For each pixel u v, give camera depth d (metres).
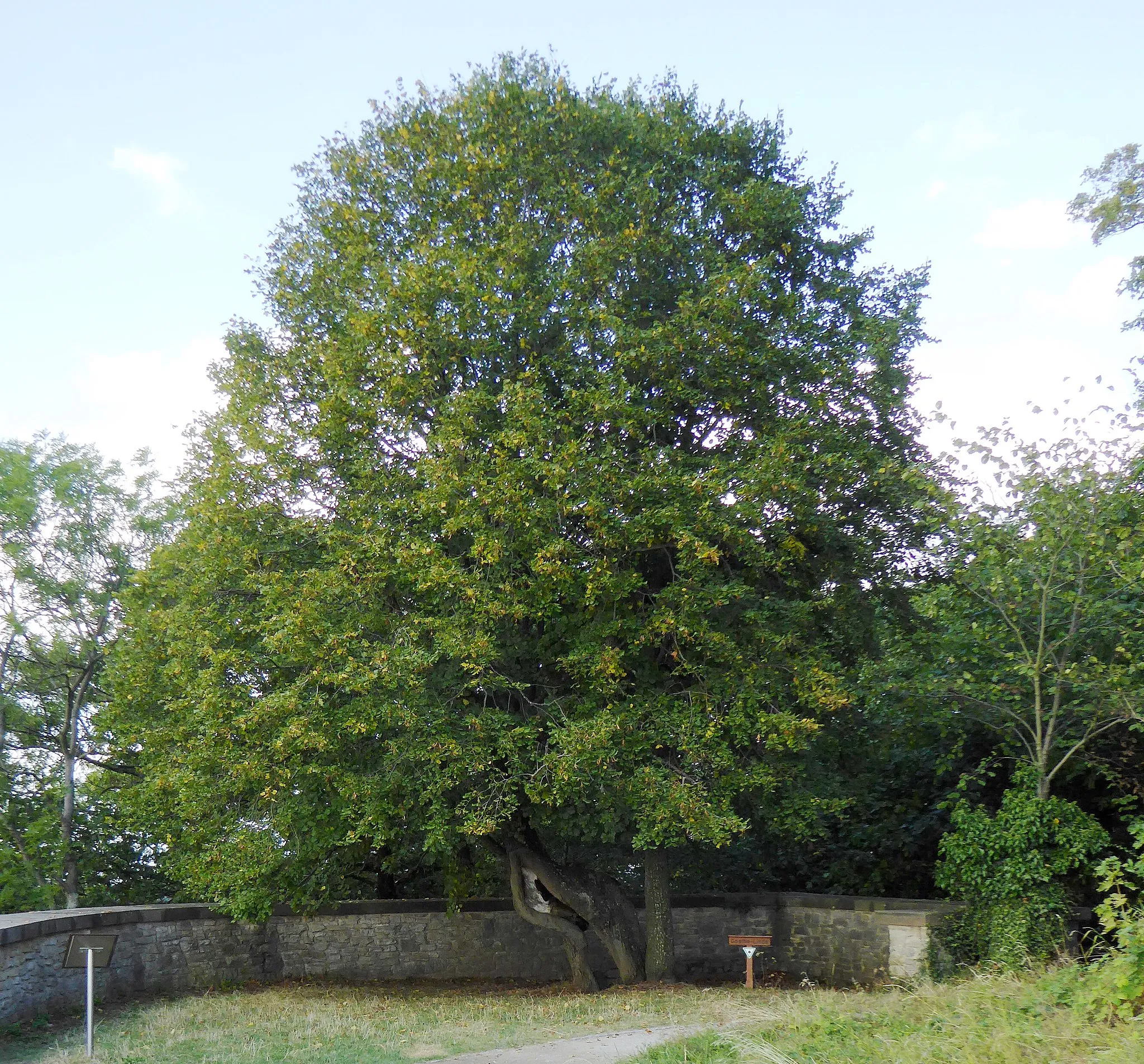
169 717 14.00
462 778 11.95
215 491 12.73
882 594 14.96
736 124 14.80
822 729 14.05
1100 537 12.01
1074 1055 6.53
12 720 22.48
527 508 11.32
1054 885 12.18
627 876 18.97
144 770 14.51
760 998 12.40
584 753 11.23
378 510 12.29
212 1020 11.93
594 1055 8.98
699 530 11.83
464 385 13.11
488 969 17.22
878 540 14.52
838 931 15.49
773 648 12.38
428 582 11.23
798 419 12.66
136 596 14.47
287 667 12.33
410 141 13.71
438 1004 13.24
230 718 11.98
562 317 12.77
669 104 14.61
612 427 12.48
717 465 11.97
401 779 11.78
